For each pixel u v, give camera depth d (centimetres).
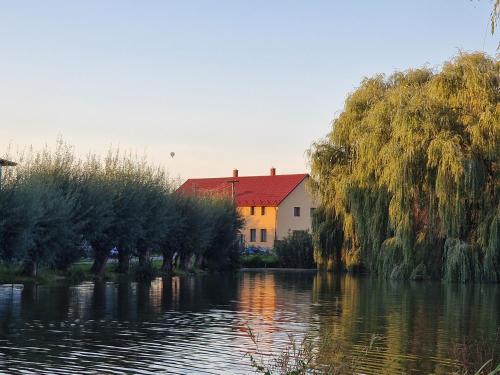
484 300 3186
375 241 4553
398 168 4159
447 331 2198
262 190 9306
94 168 4447
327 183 5216
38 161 4156
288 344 1914
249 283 4347
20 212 3450
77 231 4041
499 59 4116
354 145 4875
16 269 4028
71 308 2644
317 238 5381
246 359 1688
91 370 1543
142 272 4478
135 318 2411
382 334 2128
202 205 5538
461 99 4122
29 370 1528
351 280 4606
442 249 4309
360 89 5134
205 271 5794
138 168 4834
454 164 3981
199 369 1573
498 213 4088
